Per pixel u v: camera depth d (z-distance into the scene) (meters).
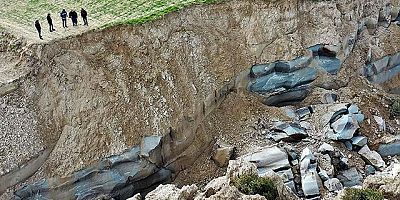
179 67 34.03
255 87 37.16
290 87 37.75
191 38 35.09
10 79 28.94
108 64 31.92
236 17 36.84
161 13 34.41
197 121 33.72
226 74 35.72
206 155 33.34
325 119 34.91
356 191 25.36
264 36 37.19
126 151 30.61
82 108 30.52
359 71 40.03
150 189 31.88
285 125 34.44
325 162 31.92
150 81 32.66
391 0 42.97
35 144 28.80
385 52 41.59
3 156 27.72
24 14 36.09
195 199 24.92
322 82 38.50
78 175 29.31
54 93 30.03
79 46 31.41
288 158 31.94
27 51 30.03
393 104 37.84
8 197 27.50
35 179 28.42
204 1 36.25
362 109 36.72
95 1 37.88
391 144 34.28
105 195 30.27
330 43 38.50
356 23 40.09
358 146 33.72
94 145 30.06
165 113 32.31
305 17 38.41
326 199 28.84
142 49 33.09
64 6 37.38
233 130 34.38
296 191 30.20
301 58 37.59
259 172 30.70
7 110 28.45
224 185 25.88
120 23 32.84
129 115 31.41
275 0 37.38
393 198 25.41
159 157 31.62
